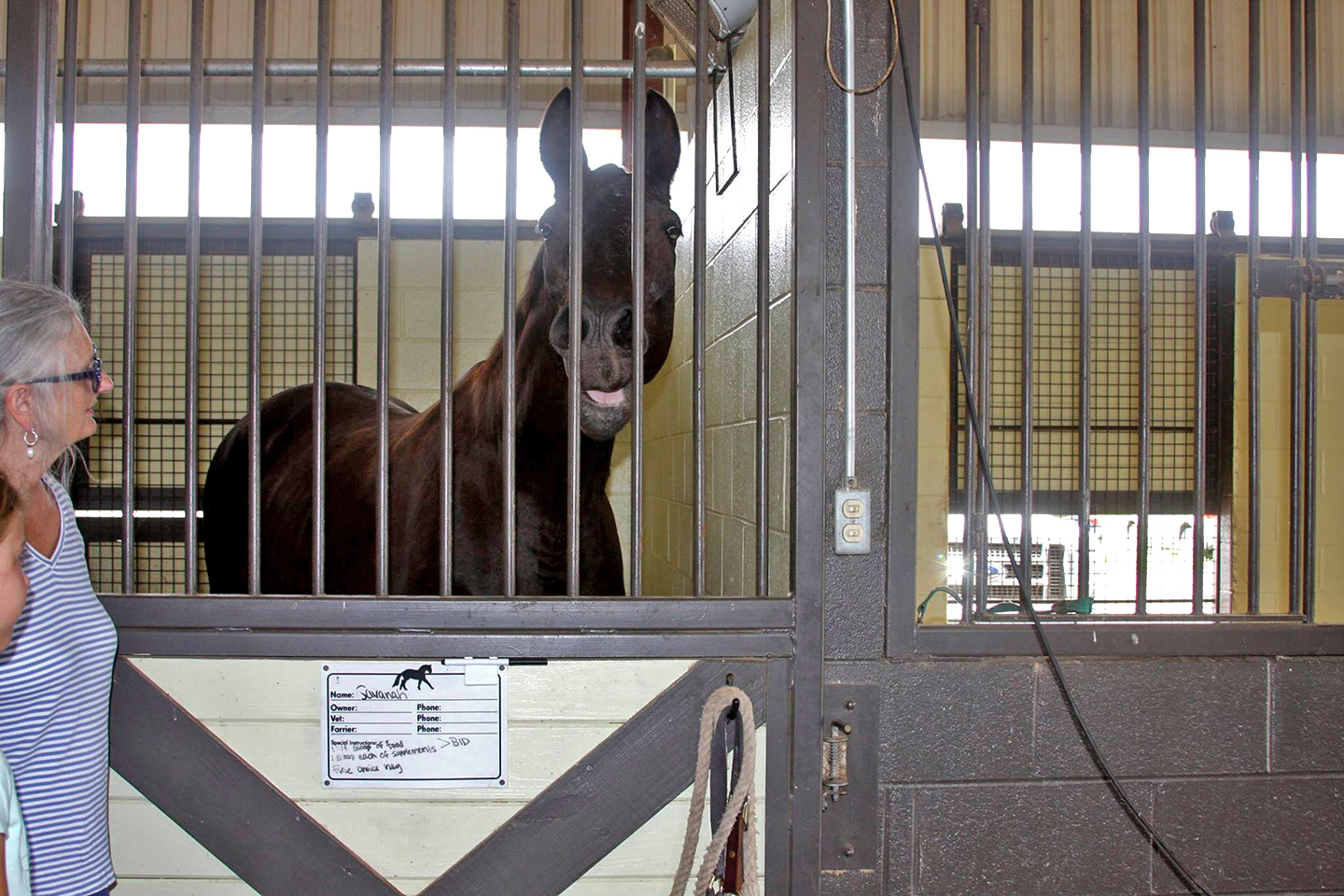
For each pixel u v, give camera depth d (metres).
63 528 1.05
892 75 1.22
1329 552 3.55
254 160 1.19
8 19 1.19
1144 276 1.28
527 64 1.55
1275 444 3.51
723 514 1.85
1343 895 1.28
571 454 1.19
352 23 3.42
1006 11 3.47
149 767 1.16
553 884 1.19
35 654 0.99
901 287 1.22
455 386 1.89
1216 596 1.55
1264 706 1.26
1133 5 3.50
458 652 1.16
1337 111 3.56
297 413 2.72
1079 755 1.24
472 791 1.18
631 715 1.18
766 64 1.22
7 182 1.18
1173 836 1.26
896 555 1.21
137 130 1.20
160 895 1.18
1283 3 3.55
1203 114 1.28
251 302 1.19
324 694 1.16
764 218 1.22
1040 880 1.24
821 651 1.20
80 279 3.36
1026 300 1.26
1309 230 1.33
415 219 3.46
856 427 1.22
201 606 1.15
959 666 1.22
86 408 1.01
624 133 2.93
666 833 1.20
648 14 2.82
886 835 1.23
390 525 1.72
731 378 1.79
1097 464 3.59
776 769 1.20
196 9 1.19
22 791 1.01
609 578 1.77
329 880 1.18
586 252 1.39
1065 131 3.51
